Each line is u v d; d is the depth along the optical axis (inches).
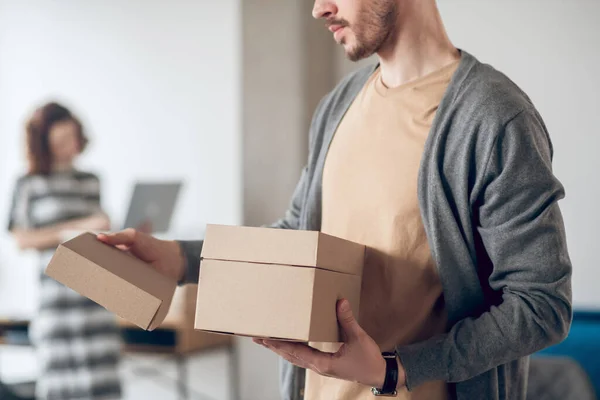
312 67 155.9
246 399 153.3
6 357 188.5
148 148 175.6
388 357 45.5
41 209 131.0
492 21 144.8
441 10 147.7
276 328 40.4
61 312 130.5
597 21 139.2
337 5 49.7
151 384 176.1
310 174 56.6
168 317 152.8
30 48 185.9
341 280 44.6
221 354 169.5
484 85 46.9
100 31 180.1
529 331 44.3
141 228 146.3
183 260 54.9
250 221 154.2
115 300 44.6
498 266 46.0
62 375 130.6
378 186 50.0
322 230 53.7
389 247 49.3
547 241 44.6
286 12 152.6
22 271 185.6
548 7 141.8
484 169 45.7
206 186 170.2
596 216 139.6
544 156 46.1
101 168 178.9
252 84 154.0
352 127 53.0
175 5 173.2
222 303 41.5
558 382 96.7
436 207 47.1
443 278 47.5
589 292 139.3
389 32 50.0
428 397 48.2
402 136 49.9
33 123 130.9
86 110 181.0
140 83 176.1
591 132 140.1
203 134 170.6
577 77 140.7
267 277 40.9
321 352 43.8
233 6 167.9
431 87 50.1
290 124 152.6
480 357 44.9
